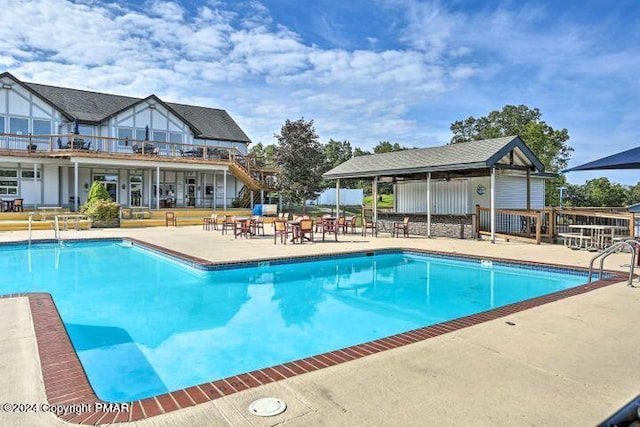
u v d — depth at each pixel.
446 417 2.63
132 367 4.46
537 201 18.89
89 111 25.89
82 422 2.56
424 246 13.14
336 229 15.09
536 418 2.63
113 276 9.27
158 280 8.91
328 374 3.31
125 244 14.71
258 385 3.11
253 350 5.00
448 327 4.61
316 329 5.83
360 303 7.32
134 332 5.62
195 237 15.59
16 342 3.98
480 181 16.73
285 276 9.62
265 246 12.85
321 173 28.77
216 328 5.84
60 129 24.55
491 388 3.06
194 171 28.86
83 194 25.23
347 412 2.69
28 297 5.80
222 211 25.17
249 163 27.28
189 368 4.45
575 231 16.14
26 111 23.64
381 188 47.62
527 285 8.73
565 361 3.61
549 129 36.12
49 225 18.48
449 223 16.48
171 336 5.47
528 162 16.11
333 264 11.20
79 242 14.20
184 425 2.52
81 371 3.34
